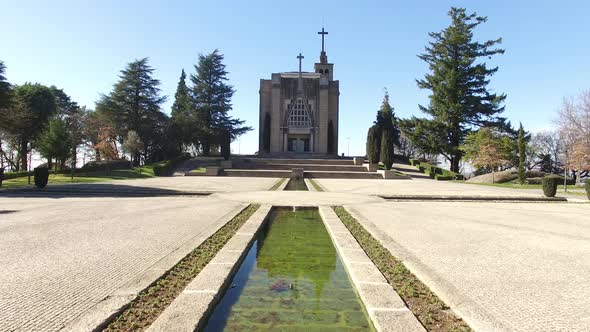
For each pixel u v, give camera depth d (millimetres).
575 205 16000
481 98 43875
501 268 6000
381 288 4859
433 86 45656
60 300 4355
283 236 9109
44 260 6078
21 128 39594
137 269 5625
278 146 53156
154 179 29672
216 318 4238
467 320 3984
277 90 53344
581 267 6094
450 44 44812
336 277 5801
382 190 21875
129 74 47281
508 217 11891
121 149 47719
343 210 13016
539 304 4469
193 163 44688
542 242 8023
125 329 3721
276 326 4051
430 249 7266
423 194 19219
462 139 44062
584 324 3926
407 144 66625
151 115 48719
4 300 4344
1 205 13242
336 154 55219
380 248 7258
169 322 3760
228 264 5863
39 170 20188
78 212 11570
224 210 12438
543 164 55656
